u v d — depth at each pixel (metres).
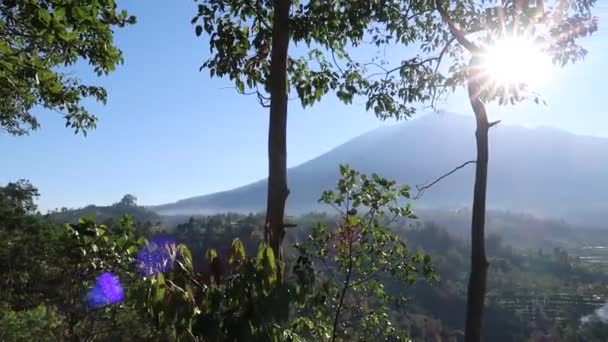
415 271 6.06
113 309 3.97
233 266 3.21
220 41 5.07
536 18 5.31
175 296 2.89
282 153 4.46
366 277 6.00
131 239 4.02
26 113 9.90
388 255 5.89
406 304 6.32
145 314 3.21
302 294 3.22
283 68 4.59
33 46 5.23
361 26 5.46
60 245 4.06
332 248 5.77
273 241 4.26
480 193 5.82
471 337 5.68
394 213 5.55
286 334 3.24
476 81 5.74
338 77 5.89
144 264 3.25
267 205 4.42
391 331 6.35
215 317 2.93
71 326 4.09
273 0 4.86
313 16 4.90
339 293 5.58
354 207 5.32
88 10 4.37
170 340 3.15
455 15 6.40
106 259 3.92
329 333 5.31
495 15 5.42
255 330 2.95
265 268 3.06
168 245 3.22
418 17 6.82
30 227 14.88
